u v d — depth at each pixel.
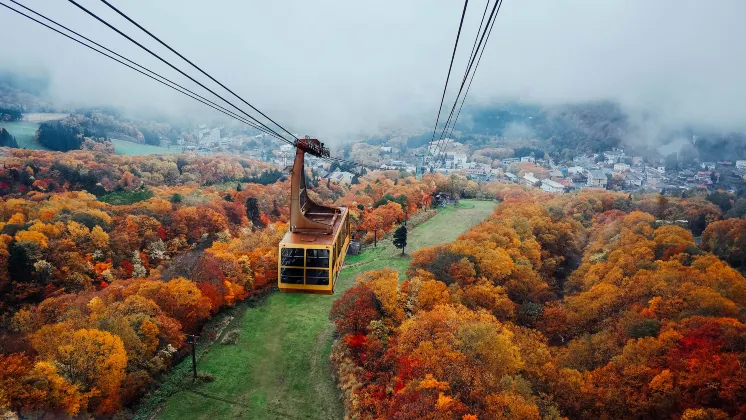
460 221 147.25
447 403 51.06
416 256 99.00
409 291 78.88
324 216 37.66
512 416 51.41
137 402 59.22
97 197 149.75
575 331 78.44
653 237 112.94
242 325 79.75
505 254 94.56
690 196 169.12
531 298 88.50
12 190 142.12
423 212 157.75
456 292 78.38
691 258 98.75
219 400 60.66
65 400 51.03
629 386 59.34
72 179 166.00
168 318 70.44
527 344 68.75
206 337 75.44
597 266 98.88
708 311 72.69
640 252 101.38
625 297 81.75
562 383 60.56
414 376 57.59
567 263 118.38
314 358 69.94
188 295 75.75
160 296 75.06
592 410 58.31
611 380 60.78
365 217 134.12
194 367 64.50
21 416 48.81
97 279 92.50
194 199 145.38
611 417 56.72
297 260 31.16
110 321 62.91
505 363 60.28
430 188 183.62
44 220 106.50
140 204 132.38
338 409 59.12
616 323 75.25
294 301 88.69
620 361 63.91
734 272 87.19
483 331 62.53
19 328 72.75
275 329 78.38
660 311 74.69
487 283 82.62
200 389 62.59
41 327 67.12
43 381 51.44
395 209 142.75
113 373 55.44
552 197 180.50
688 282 80.62
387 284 76.94
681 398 56.12
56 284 87.38
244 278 90.00
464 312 70.06
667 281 82.38
